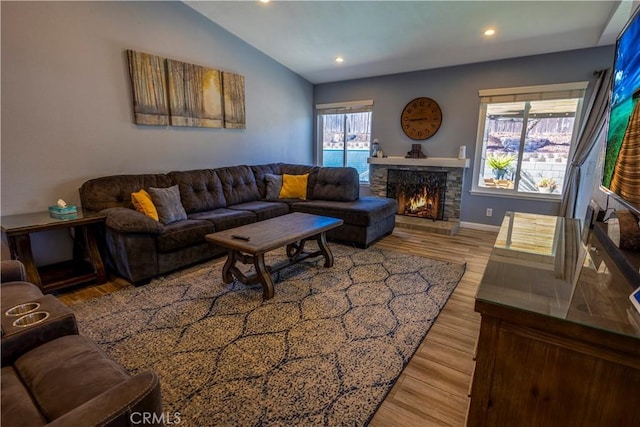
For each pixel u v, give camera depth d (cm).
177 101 382
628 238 133
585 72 383
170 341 199
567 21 328
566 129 411
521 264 133
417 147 503
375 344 197
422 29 373
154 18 353
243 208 400
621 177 148
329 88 591
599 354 89
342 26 387
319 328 214
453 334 209
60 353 123
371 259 346
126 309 238
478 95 453
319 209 410
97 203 303
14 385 110
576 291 107
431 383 165
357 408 149
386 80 528
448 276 300
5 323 130
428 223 473
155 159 374
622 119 153
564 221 219
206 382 164
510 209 453
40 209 291
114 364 120
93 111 316
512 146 448
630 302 99
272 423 141
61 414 95
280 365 178
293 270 314
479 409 110
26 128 277
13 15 260
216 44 421
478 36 377
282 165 514
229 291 268
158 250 289
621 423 91
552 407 99
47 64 282
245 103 473
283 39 441
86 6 301
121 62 331
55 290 269
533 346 97
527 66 416
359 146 588
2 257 275
